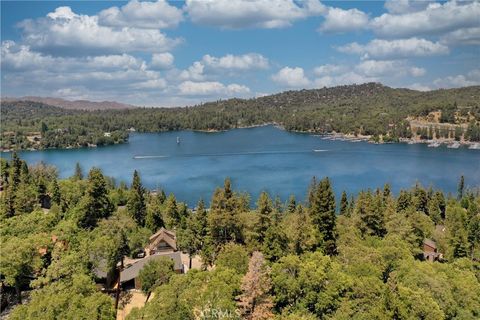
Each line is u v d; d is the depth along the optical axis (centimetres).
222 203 8294
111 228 7625
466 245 8194
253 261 4738
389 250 6156
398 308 4431
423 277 5169
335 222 8250
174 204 11419
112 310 4253
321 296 4762
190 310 4012
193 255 8981
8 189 10519
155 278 6034
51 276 5106
